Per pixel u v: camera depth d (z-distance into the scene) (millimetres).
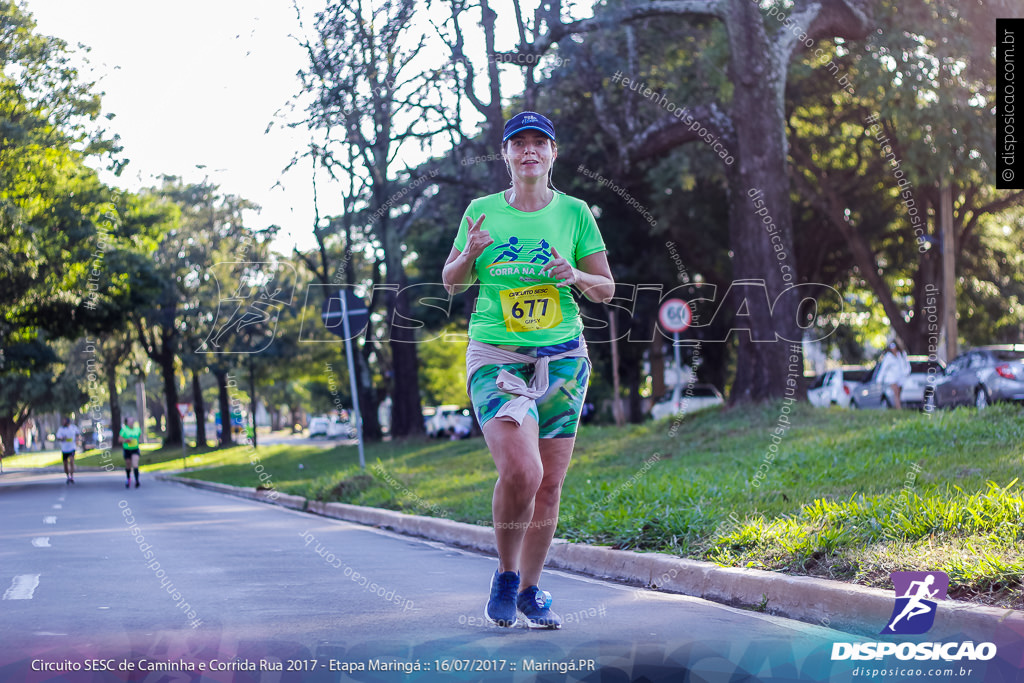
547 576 7191
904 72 22547
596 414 37406
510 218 4609
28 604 5730
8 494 21406
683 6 17359
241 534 10523
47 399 54500
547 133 4551
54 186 22078
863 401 24703
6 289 24094
